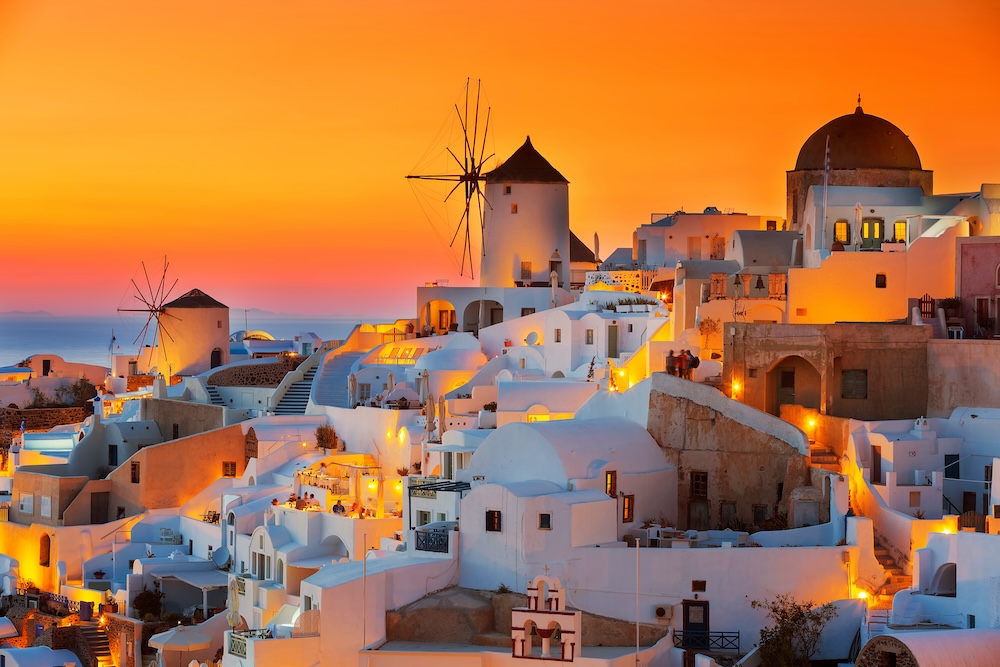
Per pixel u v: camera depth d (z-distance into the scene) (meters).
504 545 61.16
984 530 60.50
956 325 72.06
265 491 81.38
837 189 84.06
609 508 61.50
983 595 53.78
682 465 66.62
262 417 91.06
